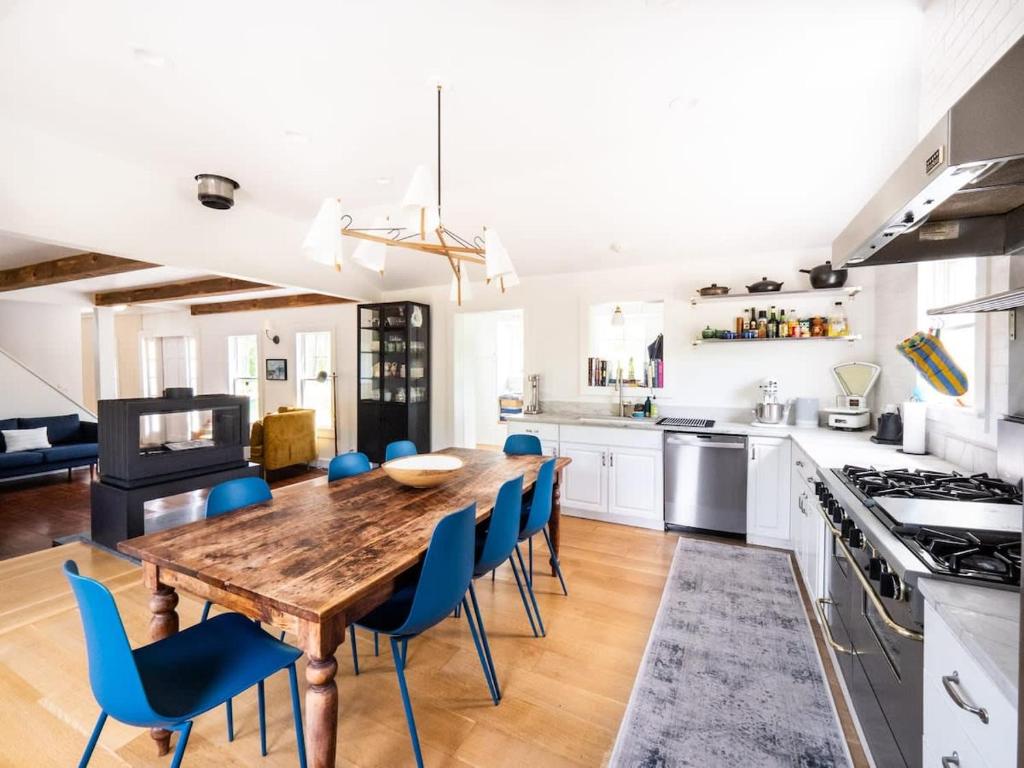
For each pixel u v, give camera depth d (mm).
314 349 6875
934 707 1031
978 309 1484
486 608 2627
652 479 3791
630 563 3191
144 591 2773
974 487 1669
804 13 1670
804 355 3744
